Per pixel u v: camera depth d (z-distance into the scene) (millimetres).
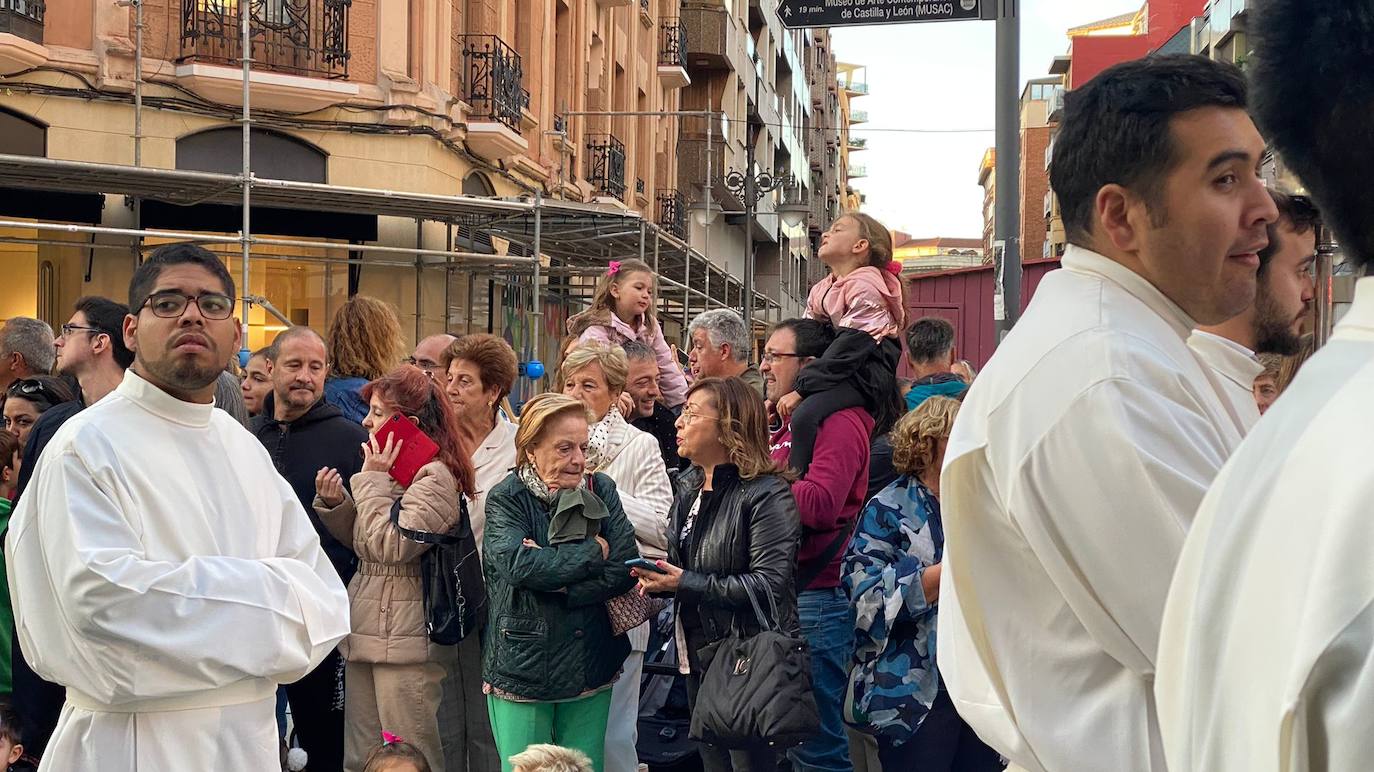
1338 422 1017
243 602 3139
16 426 5812
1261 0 1192
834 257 5551
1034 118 67875
